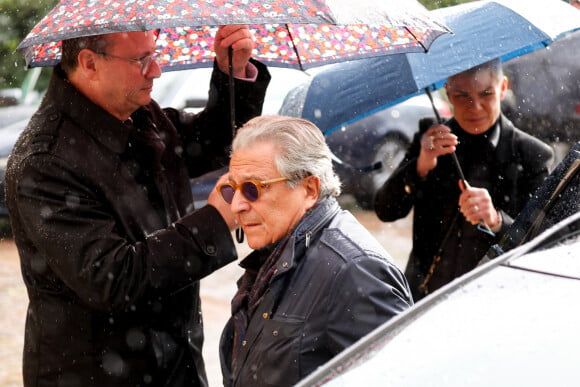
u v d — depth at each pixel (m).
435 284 4.72
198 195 8.40
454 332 2.09
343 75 5.20
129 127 3.43
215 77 3.91
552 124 10.04
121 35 3.32
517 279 2.18
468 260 4.66
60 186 3.24
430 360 2.04
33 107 10.90
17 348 6.66
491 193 4.76
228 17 2.98
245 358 2.99
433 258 4.82
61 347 3.41
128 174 3.41
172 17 2.98
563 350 1.95
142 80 3.38
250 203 2.98
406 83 4.76
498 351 2.00
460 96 4.75
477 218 4.49
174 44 4.13
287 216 2.99
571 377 1.89
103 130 3.37
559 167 3.31
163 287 3.24
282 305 2.95
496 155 4.76
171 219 3.59
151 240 3.27
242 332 3.10
